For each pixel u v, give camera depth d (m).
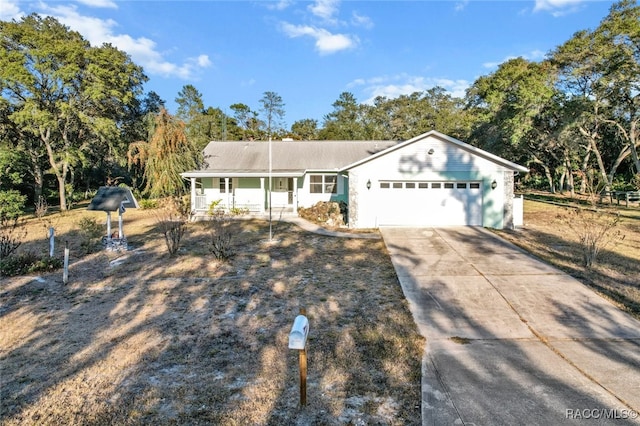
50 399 3.87
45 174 27.45
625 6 22.92
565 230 13.90
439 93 55.06
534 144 33.41
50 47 21.81
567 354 4.89
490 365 4.58
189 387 4.08
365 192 15.20
